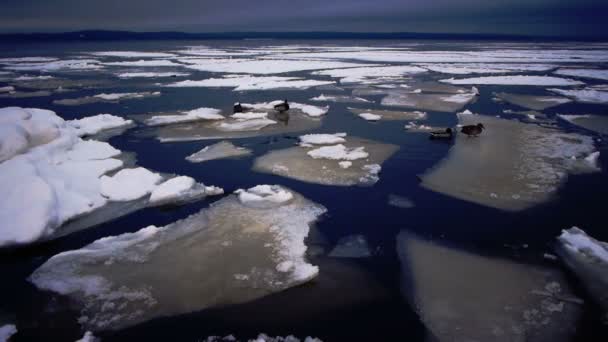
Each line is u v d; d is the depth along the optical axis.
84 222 6.72
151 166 9.58
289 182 8.48
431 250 5.86
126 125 13.52
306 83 23.59
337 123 14.02
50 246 6.03
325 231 6.41
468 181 8.36
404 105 17.31
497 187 8.03
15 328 4.27
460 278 5.18
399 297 4.82
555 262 5.50
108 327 4.32
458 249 5.88
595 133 12.26
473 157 9.95
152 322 4.39
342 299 4.79
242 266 5.36
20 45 92.25
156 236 6.14
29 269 5.45
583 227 6.45
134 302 4.68
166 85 23.25
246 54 54.88
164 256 5.59
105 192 7.69
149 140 11.88
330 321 4.43
